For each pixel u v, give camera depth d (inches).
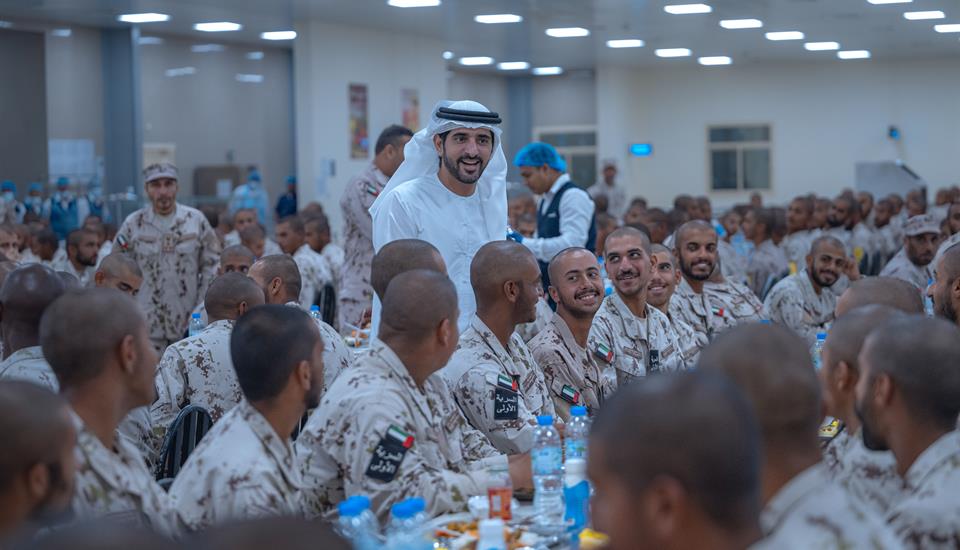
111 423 102.8
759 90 900.6
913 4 577.0
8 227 344.8
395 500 115.9
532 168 272.4
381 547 103.7
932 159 875.4
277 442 107.9
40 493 82.0
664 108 916.6
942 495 90.4
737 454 60.3
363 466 116.5
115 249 294.4
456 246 181.0
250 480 103.3
